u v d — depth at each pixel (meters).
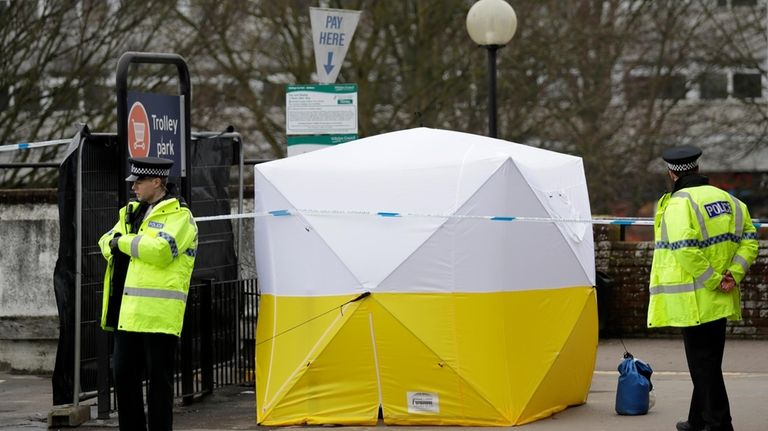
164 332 14.29
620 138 52.34
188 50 41.94
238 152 21.47
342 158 16.39
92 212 17.20
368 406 15.75
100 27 38.81
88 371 17.30
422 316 15.42
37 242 23.12
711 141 65.88
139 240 14.16
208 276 20.19
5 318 23.28
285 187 16.22
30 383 22.00
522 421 15.44
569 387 16.55
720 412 13.93
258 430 15.99
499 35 24.53
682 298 13.80
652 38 54.97
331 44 21.62
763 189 69.81
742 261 13.85
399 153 16.27
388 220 15.62
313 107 21.05
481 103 47.16
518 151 16.64
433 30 45.72
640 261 25.92
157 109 17.78
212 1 43.53
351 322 15.58
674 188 14.35
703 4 56.81
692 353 14.08
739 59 56.22
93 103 40.19
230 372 20.03
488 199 15.41
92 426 16.73
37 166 23.34
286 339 16.09
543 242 15.80
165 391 14.55
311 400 15.95
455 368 15.34
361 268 15.58
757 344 24.73
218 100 45.06
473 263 15.34
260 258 16.66
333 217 15.88
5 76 37.22
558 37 48.38
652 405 16.67
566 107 49.50
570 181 17.05
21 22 37.12
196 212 19.83
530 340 15.66
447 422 15.49
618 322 26.00
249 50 45.41
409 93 45.50
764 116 57.97
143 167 14.66
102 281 17.47
